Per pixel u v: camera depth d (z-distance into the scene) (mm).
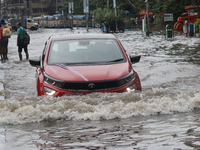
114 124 6691
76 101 7645
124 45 33062
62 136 6008
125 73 9133
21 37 23797
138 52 25719
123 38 44844
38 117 7293
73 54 10219
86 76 8812
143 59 20703
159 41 36500
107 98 7969
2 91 12180
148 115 7332
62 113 7344
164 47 28984
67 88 8656
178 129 6125
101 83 8656
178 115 7227
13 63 21844
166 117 7090
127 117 7215
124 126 6496
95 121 7035
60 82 8703
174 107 7555
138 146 5258
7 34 23719
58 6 197125
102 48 10516
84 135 6000
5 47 24031
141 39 41406
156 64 17922
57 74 9039
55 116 7281
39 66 10547
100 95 8242
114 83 8750
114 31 65875
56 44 10773
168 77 14047
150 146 5238
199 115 7141
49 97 8219
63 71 9172
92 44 10703
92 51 10352
